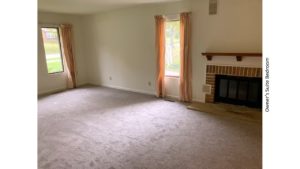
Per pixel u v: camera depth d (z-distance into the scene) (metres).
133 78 6.09
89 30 6.77
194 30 4.67
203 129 3.45
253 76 4.14
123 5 5.07
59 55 6.49
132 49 5.89
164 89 5.38
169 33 5.10
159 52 5.17
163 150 2.81
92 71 7.11
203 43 4.61
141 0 4.48
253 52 4.06
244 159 2.57
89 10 5.75
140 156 2.68
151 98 5.34
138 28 5.61
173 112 4.28
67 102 5.10
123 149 2.85
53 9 5.48
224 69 4.45
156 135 3.26
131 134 3.31
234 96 4.51
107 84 6.80
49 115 4.21
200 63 4.74
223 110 4.22
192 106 4.51
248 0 3.96
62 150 2.85
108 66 6.61
